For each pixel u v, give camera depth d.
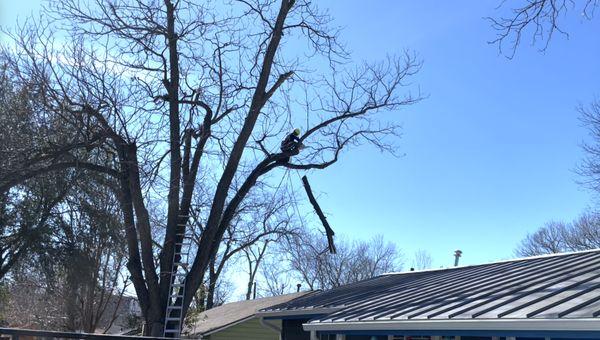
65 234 14.96
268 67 14.05
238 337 23.17
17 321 22.30
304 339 15.45
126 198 12.62
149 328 12.38
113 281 19.67
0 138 11.67
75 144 11.86
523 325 6.43
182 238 12.99
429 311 8.38
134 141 12.33
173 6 13.27
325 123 15.01
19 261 15.29
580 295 6.93
